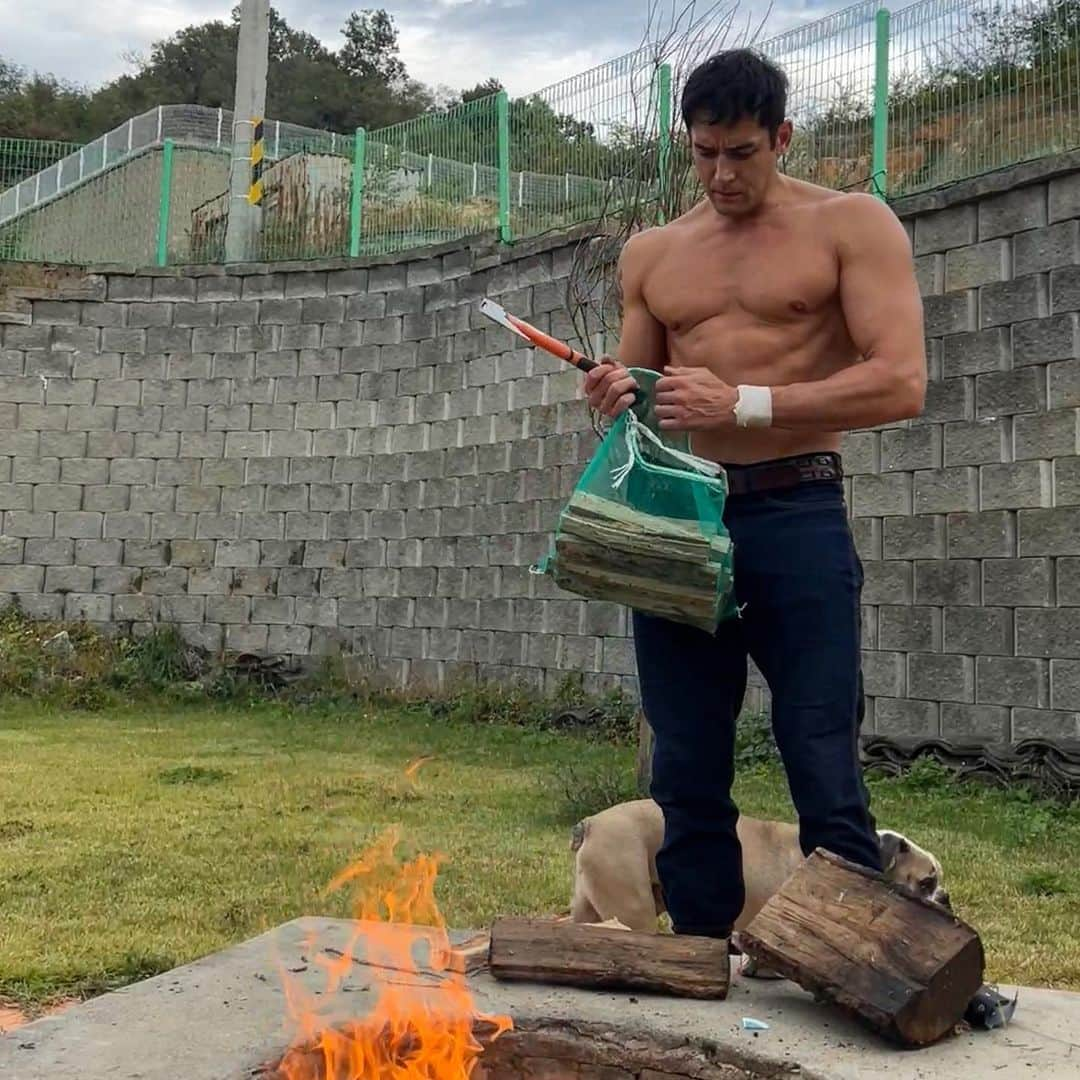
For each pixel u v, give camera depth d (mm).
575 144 11945
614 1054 2580
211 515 14336
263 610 14078
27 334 14734
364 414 13672
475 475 12719
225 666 13977
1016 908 5480
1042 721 8383
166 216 15258
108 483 14594
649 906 4098
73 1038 2607
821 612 2805
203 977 2994
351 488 13727
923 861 3729
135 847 6371
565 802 7613
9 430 14672
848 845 2818
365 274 13750
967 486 8812
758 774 8984
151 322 14594
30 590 14617
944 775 8547
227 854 6246
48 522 14641
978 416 8773
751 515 2865
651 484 2723
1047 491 8422
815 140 9898
